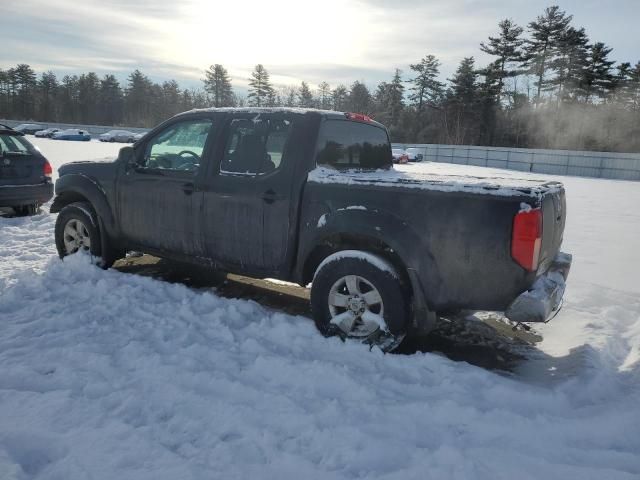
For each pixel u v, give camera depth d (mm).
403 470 2385
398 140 73562
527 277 3289
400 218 3617
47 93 101562
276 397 2973
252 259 4367
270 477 2346
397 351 3963
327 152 4289
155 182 4906
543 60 56938
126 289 4738
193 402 2906
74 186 5469
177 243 4844
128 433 2594
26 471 2328
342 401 2992
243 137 4453
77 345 3527
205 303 4523
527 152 38344
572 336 4328
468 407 2908
